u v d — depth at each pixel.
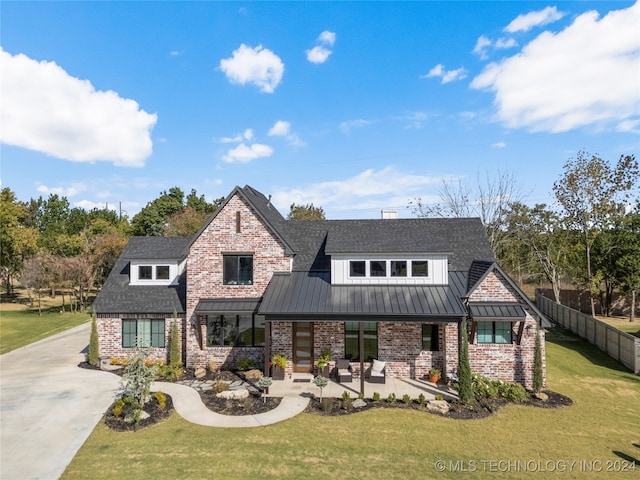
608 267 37.69
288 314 18.11
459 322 17.50
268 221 21.55
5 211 53.97
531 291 53.19
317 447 12.61
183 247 25.14
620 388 18.86
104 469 11.25
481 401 16.59
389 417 15.03
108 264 47.22
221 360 21.19
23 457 11.96
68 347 26.81
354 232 23.03
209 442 12.89
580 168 37.47
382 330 19.88
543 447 12.88
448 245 20.48
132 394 15.20
